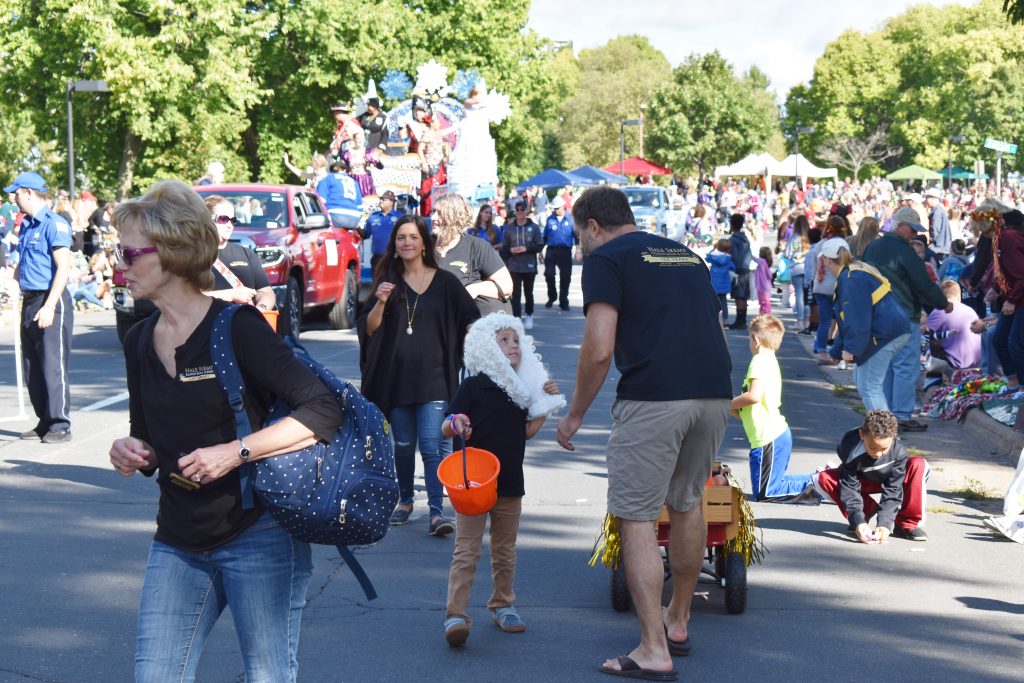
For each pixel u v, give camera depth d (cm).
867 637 580
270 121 4181
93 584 650
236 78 3641
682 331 516
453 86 2414
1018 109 8312
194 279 354
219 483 350
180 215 348
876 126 10531
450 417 568
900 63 10338
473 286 855
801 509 846
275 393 352
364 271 2141
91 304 2536
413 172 2330
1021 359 1127
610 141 9625
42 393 1045
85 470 939
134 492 870
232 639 569
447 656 551
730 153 8381
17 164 5544
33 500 841
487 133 2405
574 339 1872
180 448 350
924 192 2545
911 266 1078
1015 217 1203
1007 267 1121
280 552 357
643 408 513
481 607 625
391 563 699
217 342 348
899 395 1132
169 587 354
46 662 534
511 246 2036
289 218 1798
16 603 616
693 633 586
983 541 759
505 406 577
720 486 607
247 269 816
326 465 350
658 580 521
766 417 801
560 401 582
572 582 668
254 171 4328
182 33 3547
